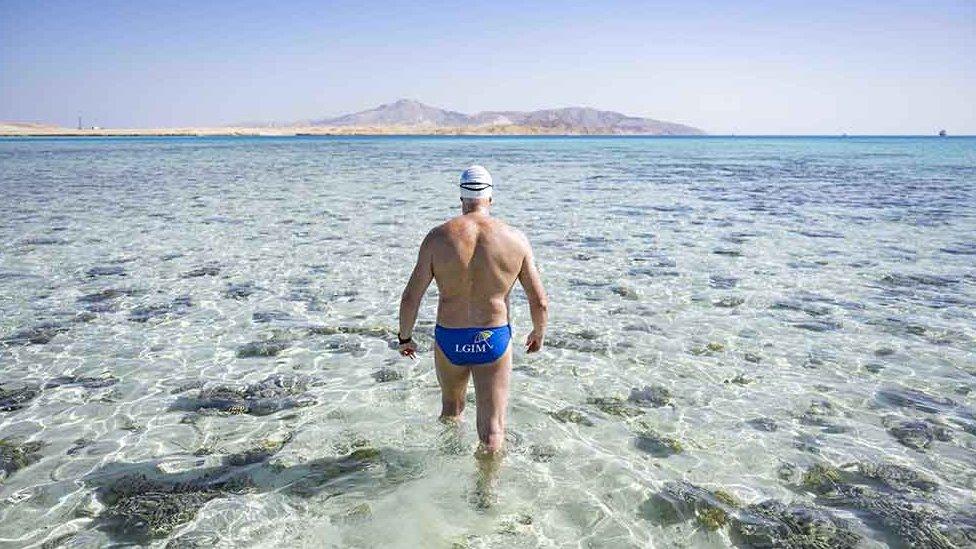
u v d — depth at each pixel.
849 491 4.11
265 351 6.71
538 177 30.84
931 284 9.61
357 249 12.12
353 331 7.38
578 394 5.62
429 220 15.77
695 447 4.68
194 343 6.95
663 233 14.06
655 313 8.12
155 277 9.92
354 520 3.71
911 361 6.49
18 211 17.19
